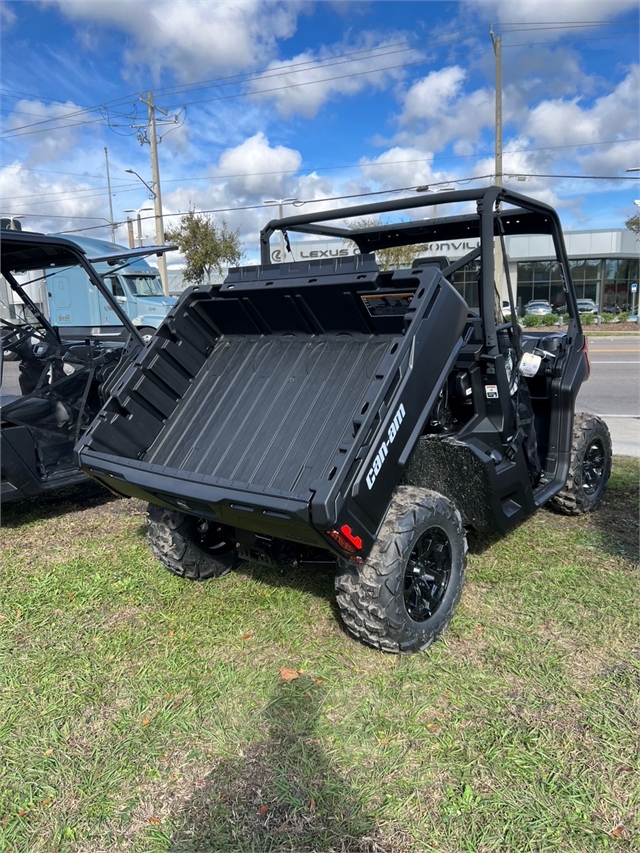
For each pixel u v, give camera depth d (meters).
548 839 1.88
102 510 5.08
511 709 2.44
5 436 4.31
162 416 3.26
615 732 2.30
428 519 2.72
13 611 3.35
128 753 2.29
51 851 1.90
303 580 3.61
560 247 4.13
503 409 3.37
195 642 3.01
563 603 3.25
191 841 1.92
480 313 3.35
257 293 3.04
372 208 3.48
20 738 2.38
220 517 2.65
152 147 25.27
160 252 5.55
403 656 2.80
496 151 21.56
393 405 2.44
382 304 2.81
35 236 4.38
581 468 4.36
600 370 12.94
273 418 2.94
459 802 2.02
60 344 5.10
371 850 1.86
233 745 2.31
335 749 2.27
